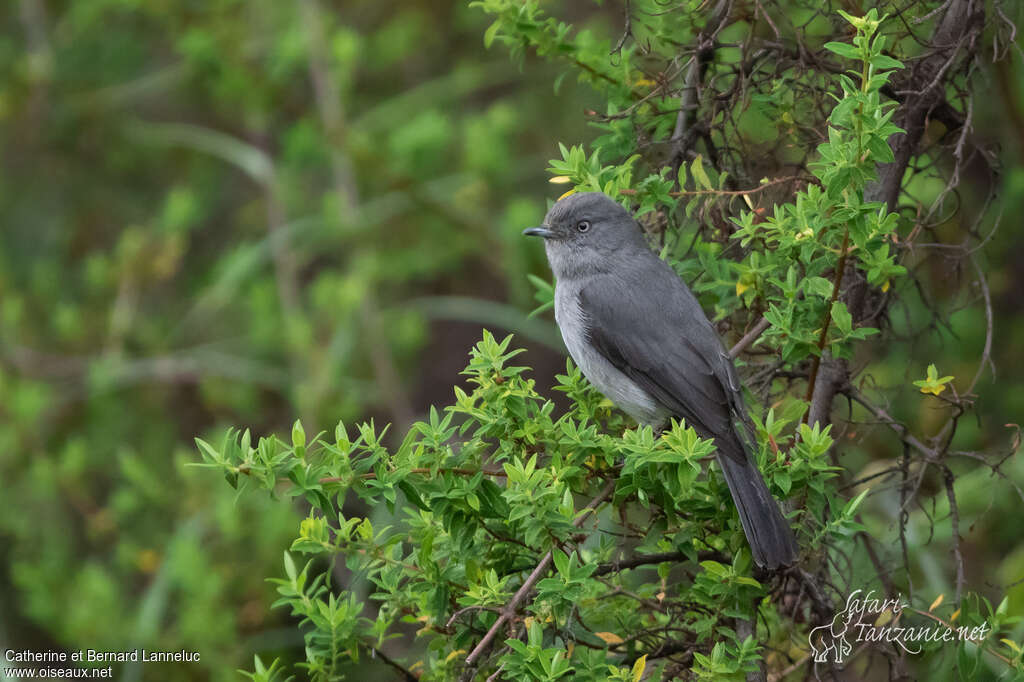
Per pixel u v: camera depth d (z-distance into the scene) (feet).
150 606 40.93
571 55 29.78
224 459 21.52
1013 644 22.98
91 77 53.62
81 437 48.14
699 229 28.17
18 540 47.83
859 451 38.86
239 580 42.22
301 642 41.06
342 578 42.29
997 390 41.96
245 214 54.65
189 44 49.16
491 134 49.34
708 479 25.90
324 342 47.24
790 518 24.63
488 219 51.21
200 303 49.03
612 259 31.55
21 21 55.52
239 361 48.85
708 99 28.17
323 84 49.06
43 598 42.80
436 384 58.54
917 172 28.48
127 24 55.72
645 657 22.25
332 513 22.04
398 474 22.08
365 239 48.98
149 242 48.55
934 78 26.94
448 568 23.79
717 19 27.50
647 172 29.71
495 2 29.58
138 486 44.27
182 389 51.37
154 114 57.82
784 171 28.60
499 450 23.57
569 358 32.48
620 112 29.14
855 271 26.86
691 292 30.83
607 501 24.45
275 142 55.42
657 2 27.68
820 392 27.63
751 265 25.27
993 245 41.45
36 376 48.88
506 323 49.37
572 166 26.27
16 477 45.57
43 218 55.16
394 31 53.47
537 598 22.02
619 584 26.08
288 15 50.42
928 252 29.73
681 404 29.32
